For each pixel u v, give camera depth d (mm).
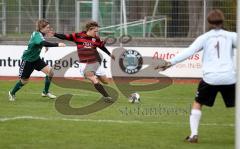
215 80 26422
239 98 20062
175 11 62281
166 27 62500
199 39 26625
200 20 61688
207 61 26656
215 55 26469
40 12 62594
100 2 63250
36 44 41000
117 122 33281
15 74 58469
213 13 26656
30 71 41969
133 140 28234
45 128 31047
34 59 41750
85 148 26359
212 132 30672
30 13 62688
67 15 62719
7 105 39469
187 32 62031
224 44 26453
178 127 31984
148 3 62875
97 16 59906
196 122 27562
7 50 58438
